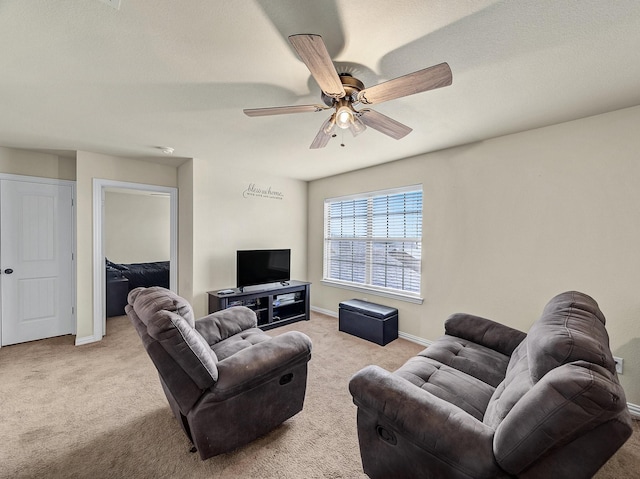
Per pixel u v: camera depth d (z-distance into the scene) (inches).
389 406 48.9
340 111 63.3
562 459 35.1
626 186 81.7
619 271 83.0
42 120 93.3
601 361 36.8
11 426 73.5
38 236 134.1
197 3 46.2
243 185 161.2
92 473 59.5
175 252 156.8
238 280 147.4
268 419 68.2
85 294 131.0
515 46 56.6
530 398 36.3
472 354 76.9
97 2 45.7
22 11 47.3
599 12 47.6
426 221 129.2
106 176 135.6
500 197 106.3
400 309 139.6
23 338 131.3
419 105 81.6
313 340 135.5
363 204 161.6
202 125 97.0
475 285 113.8
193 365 55.8
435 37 54.2
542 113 85.9
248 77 67.8
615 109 82.5
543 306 97.1
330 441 69.4
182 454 64.8
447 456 42.4
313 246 190.1
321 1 45.8
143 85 71.4
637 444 68.8
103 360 112.7
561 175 92.7
